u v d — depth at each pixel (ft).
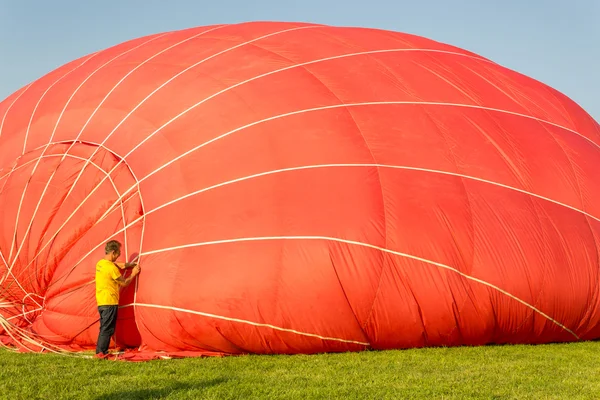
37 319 35.29
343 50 42.16
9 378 25.90
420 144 36.65
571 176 39.83
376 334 32.89
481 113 40.37
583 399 23.99
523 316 35.12
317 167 34.42
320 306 31.63
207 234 32.63
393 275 32.65
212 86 38.45
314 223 32.58
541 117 43.09
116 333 33.01
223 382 25.61
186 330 31.63
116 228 34.71
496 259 34.42
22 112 43.60
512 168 38.01
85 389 24.21
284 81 38.52
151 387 24.58
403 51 43.70
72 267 34.53
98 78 42.39
